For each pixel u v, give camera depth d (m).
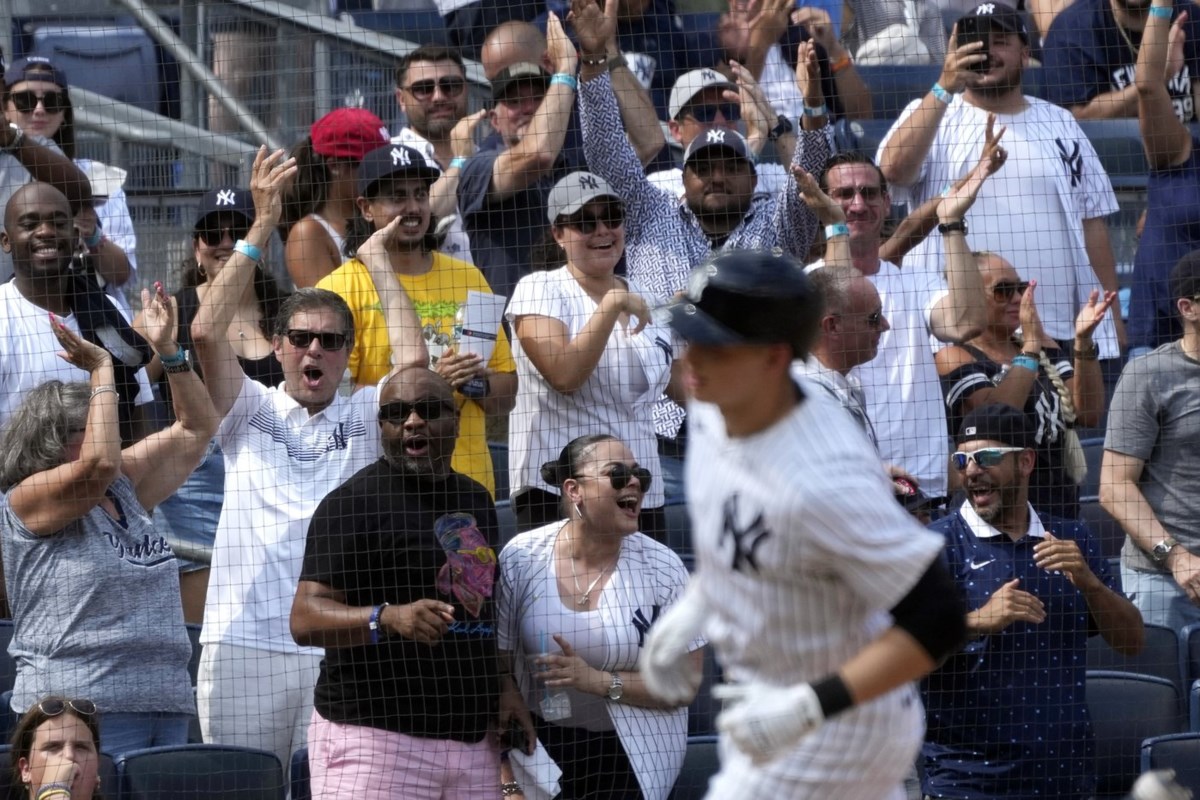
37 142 28.14
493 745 20.48
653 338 24.11
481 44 33.06
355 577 20.12
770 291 11.77
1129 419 25.48
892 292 25.70
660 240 26.17
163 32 32.50
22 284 24.88
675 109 29.83
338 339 22.80
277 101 33.03
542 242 27.02
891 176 29.41
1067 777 21.05
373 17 33.62
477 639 20.36
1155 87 29.47
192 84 32.69
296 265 26.84
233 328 25.20
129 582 21.36
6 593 22.52
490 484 24.06
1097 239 29.84
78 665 21.06
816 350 21.36
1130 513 25.28
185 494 25.88
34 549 21.17
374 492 20.47
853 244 25.92
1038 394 24.75
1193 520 25.11
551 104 27.19
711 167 26.11
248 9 32.84
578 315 24.06
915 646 11.67
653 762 20.81
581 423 23.78
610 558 21.30
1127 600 21.75
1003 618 20.55
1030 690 21.03
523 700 21.00
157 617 21.55
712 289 11.83
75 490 20.98
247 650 22.23
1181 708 23.42
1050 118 29.45
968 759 20.98
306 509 22.55
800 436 11.98
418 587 20.20
